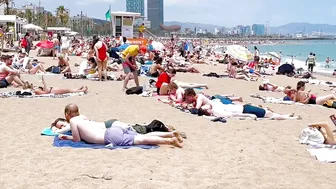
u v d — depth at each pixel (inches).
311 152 290.7
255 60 1152.2
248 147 302.8
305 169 255.6
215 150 292.2
